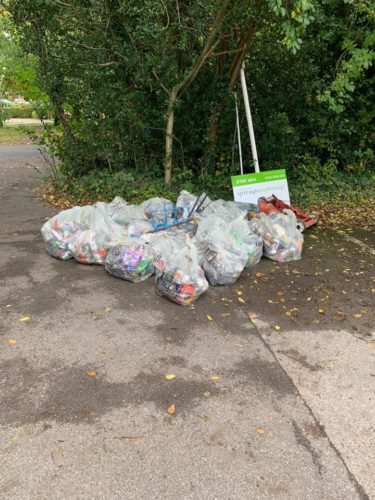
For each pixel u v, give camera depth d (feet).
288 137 27.66
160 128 24.72
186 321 12.33
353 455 7.88
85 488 7.06
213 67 24.68
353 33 25.08
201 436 8.18
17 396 9.08
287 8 17.38
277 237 16.93
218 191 25.43
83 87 23.73
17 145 63.31
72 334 11.46
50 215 22.66
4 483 7.11
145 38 20.74
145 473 7.36
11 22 24.22
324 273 16.07
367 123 29.43
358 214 24.77
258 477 7.35
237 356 10.73
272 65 26.05
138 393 9.27
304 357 10.79
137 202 23.50
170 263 13.57
